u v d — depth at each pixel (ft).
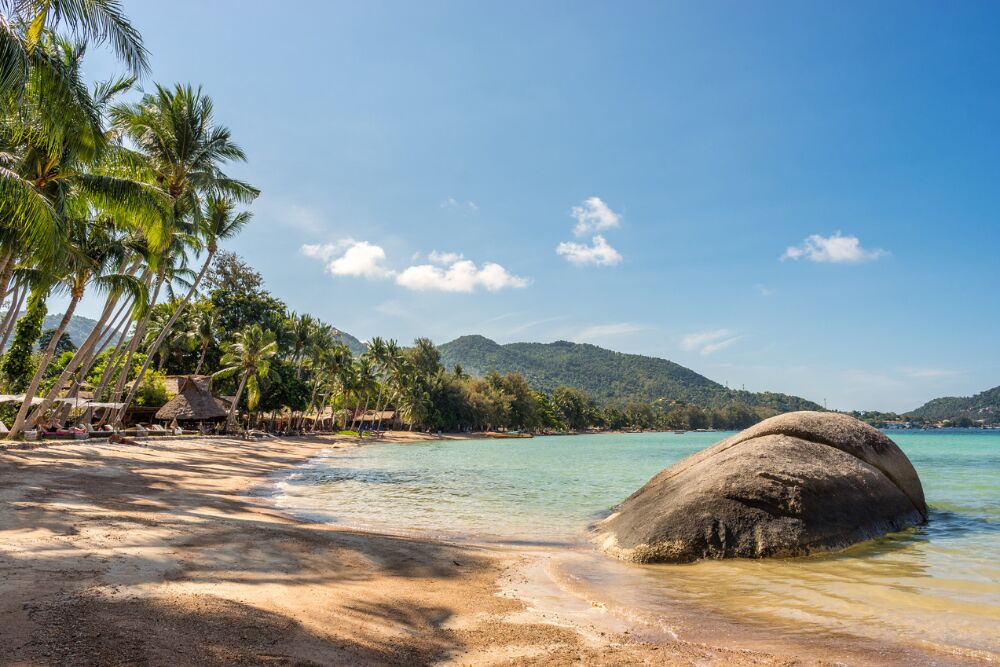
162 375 179.42
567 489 67.72
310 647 14.96
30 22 42.06
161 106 94.94
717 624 19.92
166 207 73.92
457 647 16.87
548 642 17.66
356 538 32.53
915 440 303.07
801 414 42.22
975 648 17.43
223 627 15.34
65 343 231.09
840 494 34.17
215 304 222.07
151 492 46.26
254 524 34.73
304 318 258.98
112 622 14.61
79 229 77.66
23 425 78.13
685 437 448.65
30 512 29.68
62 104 48.42
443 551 31.63
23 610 14.82
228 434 161.27
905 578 26.00
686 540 31.07
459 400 362.33
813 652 17.12
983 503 48.73
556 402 564.30
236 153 101.19
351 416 323.16
